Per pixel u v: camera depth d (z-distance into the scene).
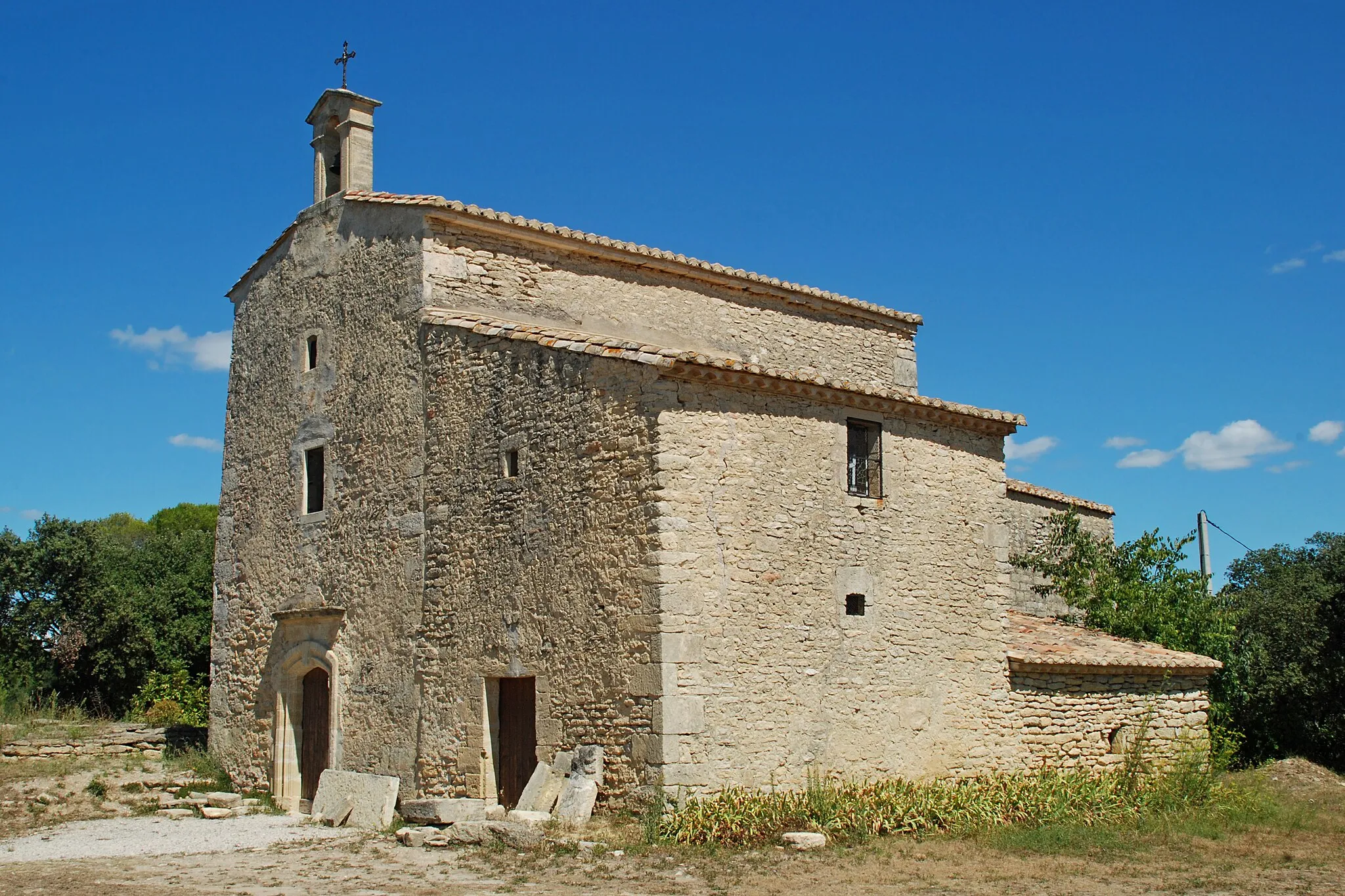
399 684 15.98
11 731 20.77
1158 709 17.72
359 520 17.19
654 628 12.68
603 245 17.86
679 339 18.61
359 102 19.08
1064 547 22.33
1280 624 24.31
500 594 14.69
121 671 26.50
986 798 13.81
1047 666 16.17
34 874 11.54
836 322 20.64
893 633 14.73
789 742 13.45
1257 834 13.78
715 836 11.90
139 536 48.75
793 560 13.88
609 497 13.46
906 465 15.34
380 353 17.25
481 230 17.09
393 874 11.23
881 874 10.73
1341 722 23.31
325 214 18.89
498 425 15.13
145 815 16.45
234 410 20.61
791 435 14.14
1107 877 10.75
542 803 13.30
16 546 26.72
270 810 17.05
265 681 18.64
